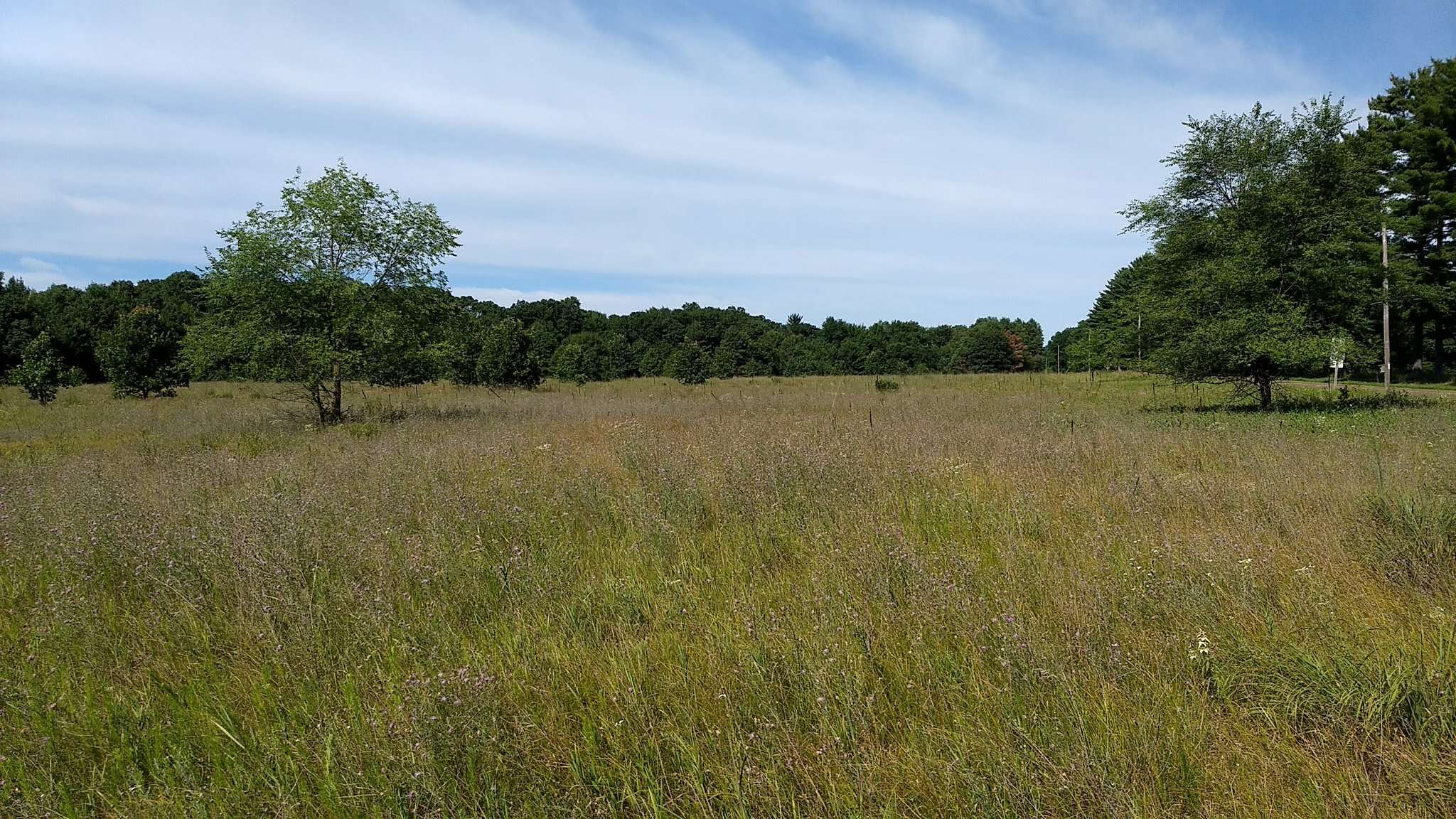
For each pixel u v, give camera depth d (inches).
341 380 604.7
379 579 168.1
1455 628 128.7
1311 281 653.3
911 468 283.7
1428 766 93.0
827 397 856.9
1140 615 145.7
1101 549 184.5
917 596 151.6
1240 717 111.1
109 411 721.0
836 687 118.6
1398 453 311.9
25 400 903.1
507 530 214.5
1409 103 1312.7
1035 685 116.3
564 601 161.5
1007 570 167.8
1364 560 171.2
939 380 1425.9
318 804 99.0
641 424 474.3
